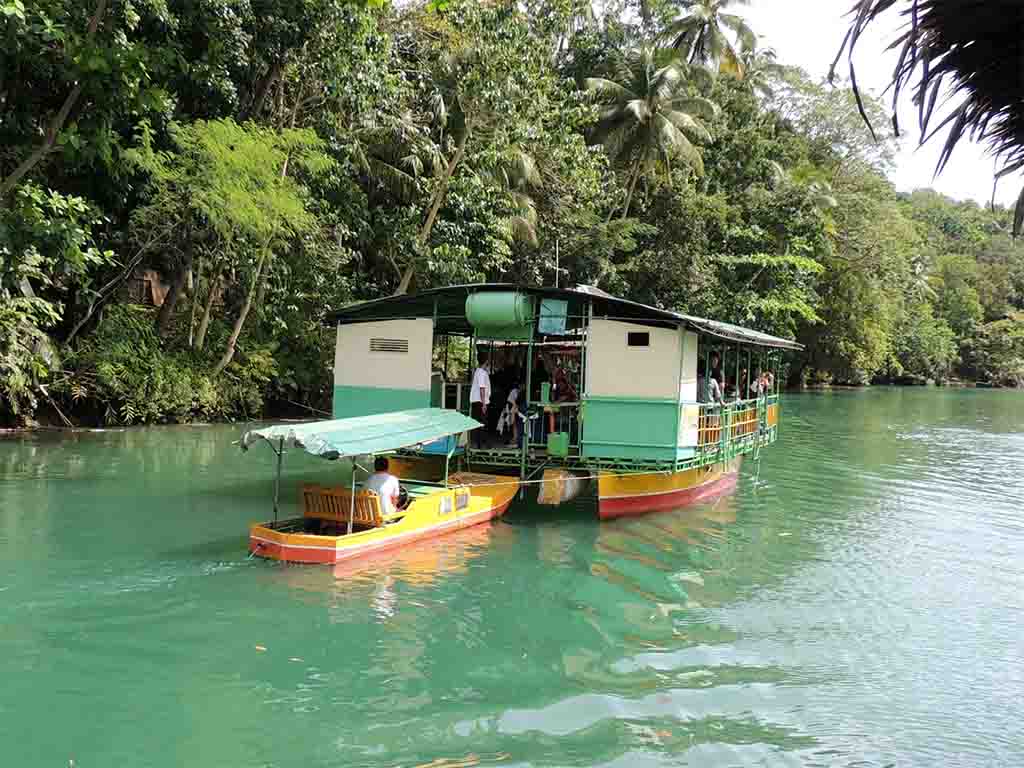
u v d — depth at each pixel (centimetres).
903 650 741
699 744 547
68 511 1117
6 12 1120
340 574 881
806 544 1137
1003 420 3494
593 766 511
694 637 751
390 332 1309
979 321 7350
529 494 1328
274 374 2338
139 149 1720
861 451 2256
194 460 1588
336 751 518
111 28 1340
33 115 1614
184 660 649
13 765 488
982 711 619
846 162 4716
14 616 729
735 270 3731
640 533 1152
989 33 274
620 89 3216
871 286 4691
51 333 2005
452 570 922
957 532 1255
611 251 3228
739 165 3947
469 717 570
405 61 2577
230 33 1755
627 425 1193
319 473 1521
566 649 704
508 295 1189
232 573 868
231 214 1839
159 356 2039
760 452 2147
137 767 491
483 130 2645
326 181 2158
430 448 1280
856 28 276
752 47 3597
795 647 738
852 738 568
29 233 1321
